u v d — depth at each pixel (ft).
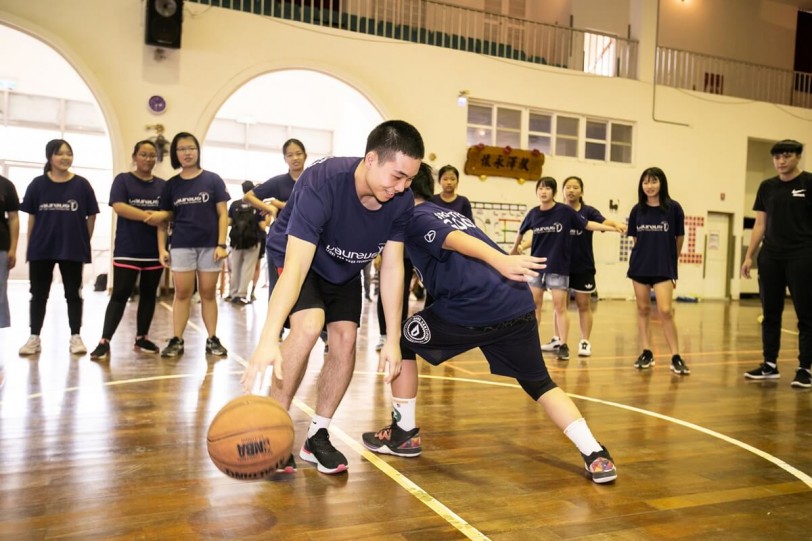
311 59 32.58
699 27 46.85
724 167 43.52
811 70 50.14
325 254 7.12
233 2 33.27
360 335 19.90
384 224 6.97
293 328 6.91
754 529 6.30
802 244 13.80
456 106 36.32
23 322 19.52
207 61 30.58
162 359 14.25
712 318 29.78
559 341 17.15
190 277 14.57
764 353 14.79
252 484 7.09
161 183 15.16
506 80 37.50
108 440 8.50
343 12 37.29
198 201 14.32
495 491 7.14
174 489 6.85
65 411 9.81
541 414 10.70
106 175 40.93
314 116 49.24
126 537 5.66
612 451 8.82
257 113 47.16
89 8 28.40
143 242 14.60
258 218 27.94
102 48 28.71
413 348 8.13
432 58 35.60
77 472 7.27
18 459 7.65
